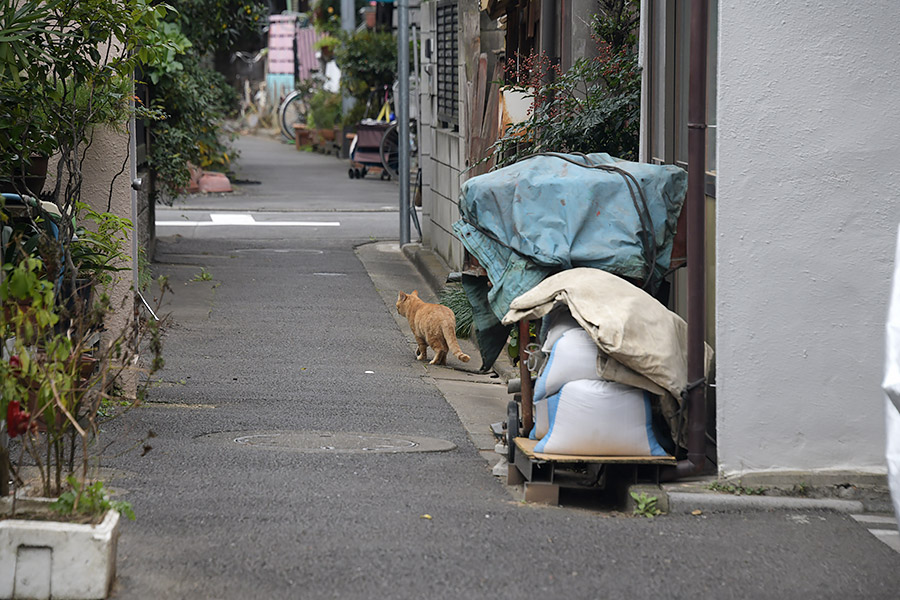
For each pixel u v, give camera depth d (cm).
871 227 812
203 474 890
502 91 1678
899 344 602
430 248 2617
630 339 808
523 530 749
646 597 626
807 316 820
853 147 806
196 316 1798
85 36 1059
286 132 6344
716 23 960
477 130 1994
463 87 2147
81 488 630
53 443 705
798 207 811
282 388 1323
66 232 1036
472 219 918
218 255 2536
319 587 627
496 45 2183
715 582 653
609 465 864
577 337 839
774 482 827
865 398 826
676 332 842
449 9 2361
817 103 803
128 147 1211
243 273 2283
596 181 885
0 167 1054
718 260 815
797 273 816
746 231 813
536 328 924
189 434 1051
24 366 629
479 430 1154
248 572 647
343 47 5134
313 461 958
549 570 665
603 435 830
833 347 821
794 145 806
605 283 838
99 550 596
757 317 820
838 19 798
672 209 891
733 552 711
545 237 874
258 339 1644
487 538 727
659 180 892
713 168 972
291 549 691
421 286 2236
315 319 1838
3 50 951
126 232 1161
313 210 3506
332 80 6156
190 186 3797
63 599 595
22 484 684
